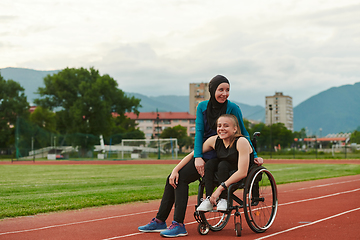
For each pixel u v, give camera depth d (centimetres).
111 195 923
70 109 6300
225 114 467
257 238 434
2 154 6544
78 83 6662
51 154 5488
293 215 595
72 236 458
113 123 7388
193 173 474
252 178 466
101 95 6581
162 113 15700
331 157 4859
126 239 439
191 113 16312
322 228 479
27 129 5975
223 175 456
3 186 1227
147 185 1257
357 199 803
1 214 620
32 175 1895
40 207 710
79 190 1094
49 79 6694
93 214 648
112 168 2686
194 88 16300
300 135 7812
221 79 479
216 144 469
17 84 7119
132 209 711
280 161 3891
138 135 7944
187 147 7075
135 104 7062
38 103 6706
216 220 507
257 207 486
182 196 467
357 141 6281
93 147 6125
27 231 495
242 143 455
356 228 474
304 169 2231
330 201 775
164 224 488
